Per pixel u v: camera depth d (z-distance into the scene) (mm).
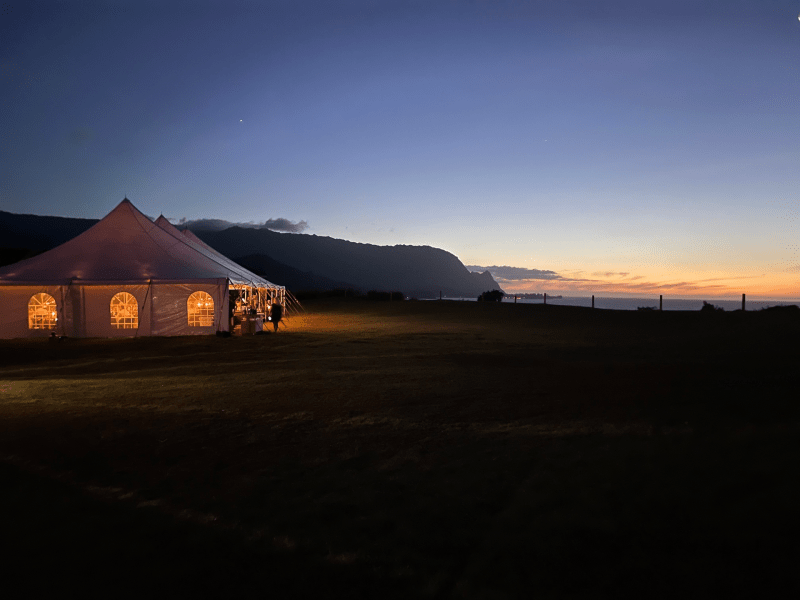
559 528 2635
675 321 18297
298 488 3600
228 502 3369
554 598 2041
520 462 3881
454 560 2496
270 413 6008
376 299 39281
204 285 16828
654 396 6043
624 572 2148
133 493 3561
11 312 16172
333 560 2545
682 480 3012
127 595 2254
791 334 12602
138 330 16562
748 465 3082
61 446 4762
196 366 10453
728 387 6246
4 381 8938
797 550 2074
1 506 3342
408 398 6707
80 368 10547
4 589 2314
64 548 2734
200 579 2391
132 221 19844
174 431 5250
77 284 16344
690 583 1995
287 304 33000
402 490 3473
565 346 12961
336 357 11367
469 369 9227
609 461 3592
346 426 5336
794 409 4762
